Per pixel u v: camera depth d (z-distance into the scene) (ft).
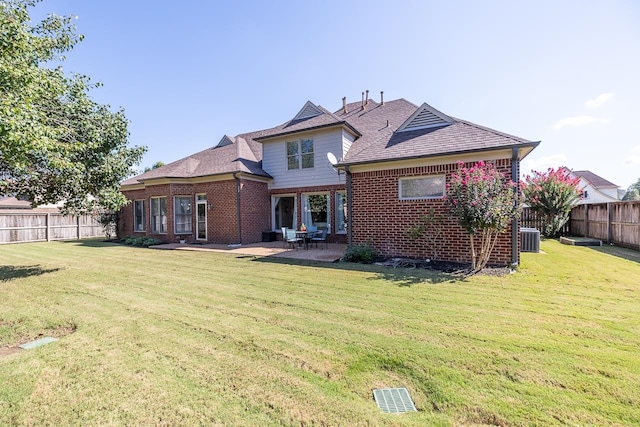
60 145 18.98
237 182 45.96
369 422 7.54
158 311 16.01
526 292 18.65
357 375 9.72
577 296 17.71
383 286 20.52
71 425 7.57
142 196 54.54
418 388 8.98
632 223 36.14
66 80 23.52
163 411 8.04
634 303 16.34
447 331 12.90
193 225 50.52
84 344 12.07
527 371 9.70
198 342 12.18
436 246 28.94
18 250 43.37
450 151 27.43
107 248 44.83
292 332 13.08
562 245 40.81
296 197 48.62
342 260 30.78
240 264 29.71
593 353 10.79
